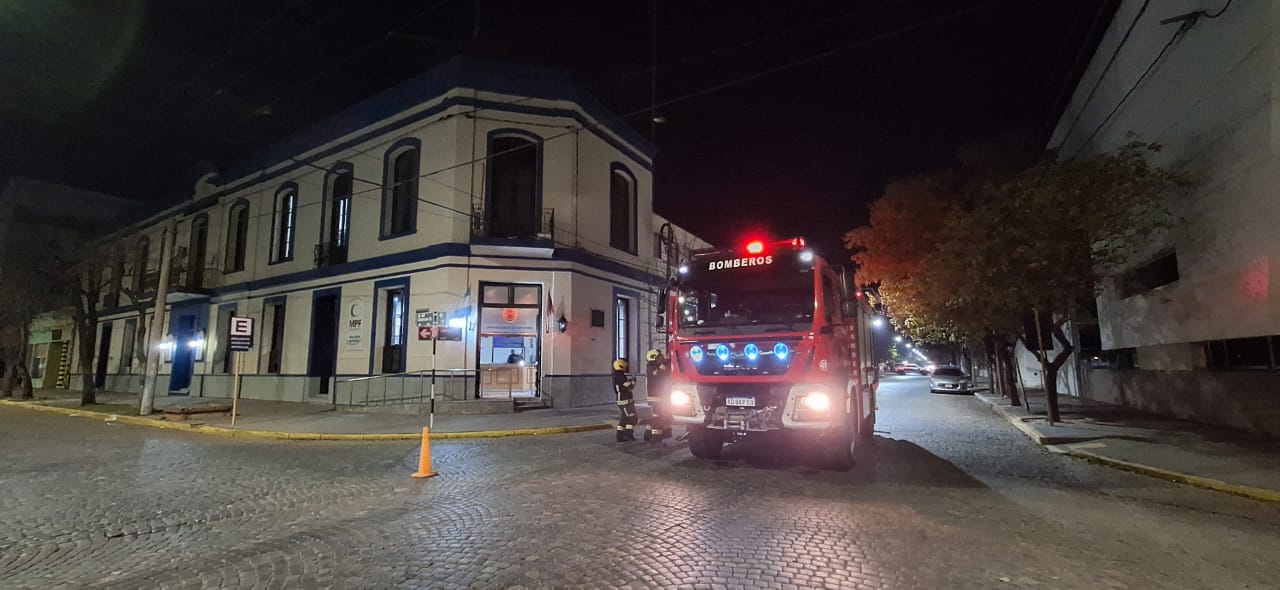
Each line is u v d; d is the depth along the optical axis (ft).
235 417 52.34
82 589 15.71
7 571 17.06
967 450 37.68
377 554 17.94
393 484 28.12
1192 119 41.09
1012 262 42.78
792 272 30.66
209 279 86.22
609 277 69.72
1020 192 43.16
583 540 18.92
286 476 30.25
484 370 61.11
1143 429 42.96
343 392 65.46
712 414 30.76
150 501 25.08
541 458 34.94
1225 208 38.24
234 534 20.36
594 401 65.21
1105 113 56.54
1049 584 15.39
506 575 16.05
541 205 63.57
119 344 103.35
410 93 65.82
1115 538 19.31
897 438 43.39
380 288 65.10
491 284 62.28
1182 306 45.24
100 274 78.38
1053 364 48.37
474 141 62.59
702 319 32.17
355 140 70.54
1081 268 43.88
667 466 31.86
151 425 55.21
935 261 48.70
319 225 72.84
